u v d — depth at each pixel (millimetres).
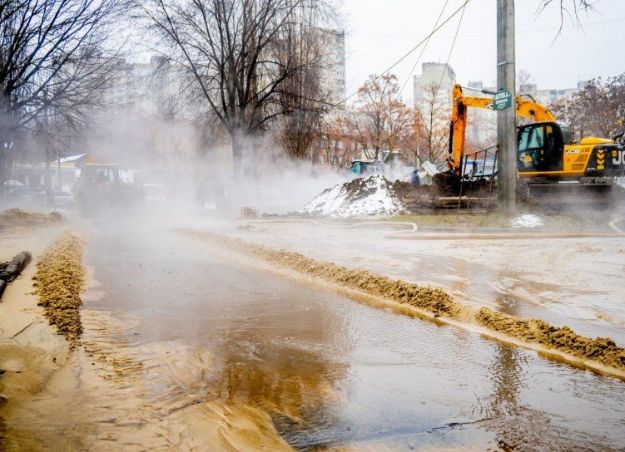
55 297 6348
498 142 16328
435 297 6410
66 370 4062
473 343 5000
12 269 7617
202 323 5637
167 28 26016
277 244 12633
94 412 3330
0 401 3426
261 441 3039
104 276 8484
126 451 2844
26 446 2840
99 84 17531
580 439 3102
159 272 8906
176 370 4191
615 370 4230
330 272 8367
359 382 3996
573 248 11312
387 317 5938
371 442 3051
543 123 18422
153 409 3422
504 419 3371
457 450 2969
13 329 5078
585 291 7070
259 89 30297
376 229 16266
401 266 9117
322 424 3277
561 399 3695
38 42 16234
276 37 27828
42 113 18031
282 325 5578
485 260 9750
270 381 3992
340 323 5684
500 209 16266
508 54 15844
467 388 3893
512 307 6234
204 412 3402
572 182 18266
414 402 3627
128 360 4395
